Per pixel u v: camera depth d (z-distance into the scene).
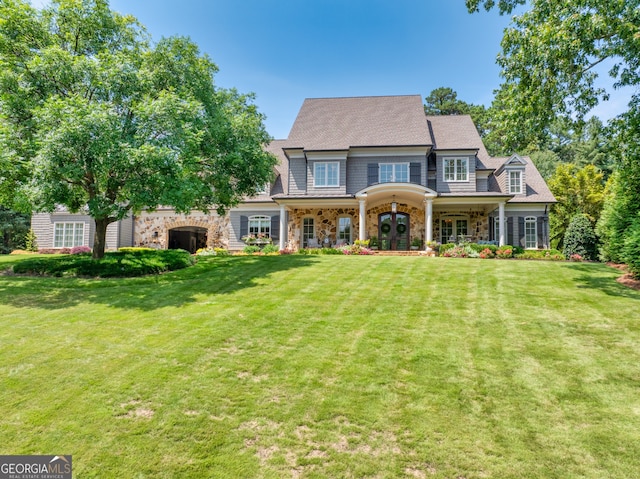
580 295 8.28
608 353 5.31
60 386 4.54
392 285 9.49
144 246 22.94
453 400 4.20
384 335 6.13
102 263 11.49
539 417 3.87
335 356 5.37
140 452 3.41
